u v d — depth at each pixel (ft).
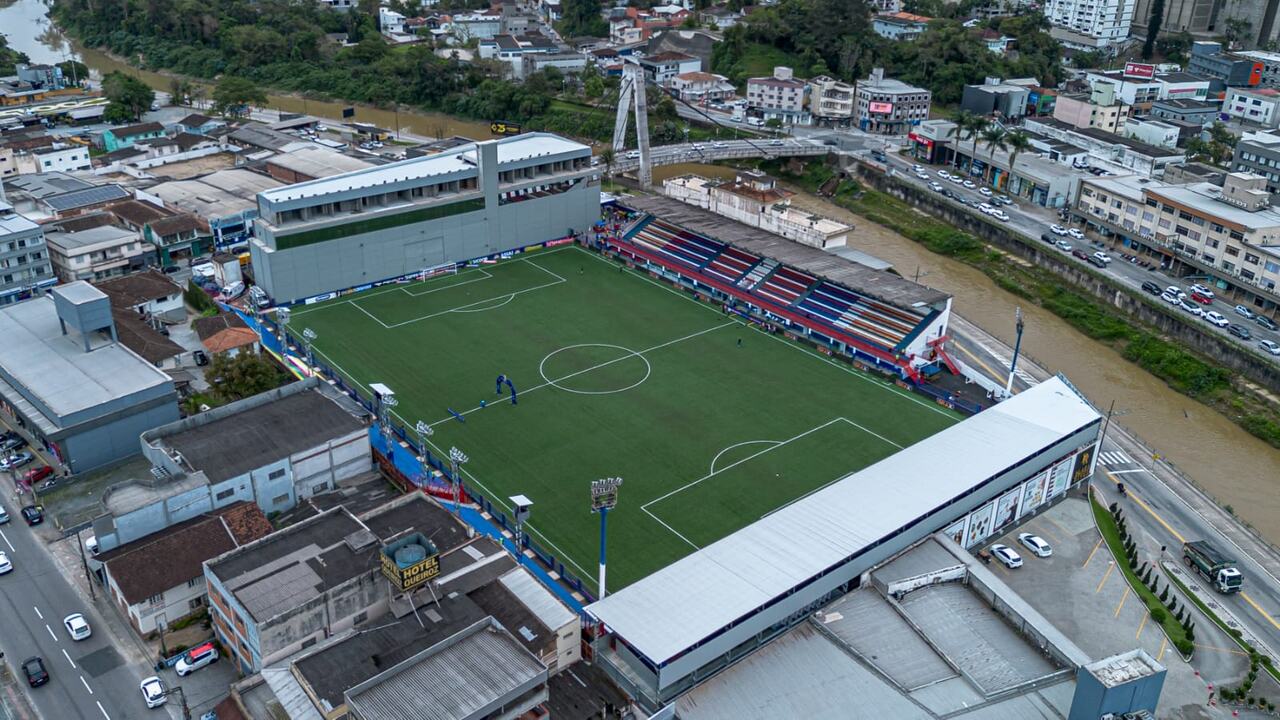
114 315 513.86
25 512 378.32
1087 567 366.63
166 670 308.40
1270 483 448.24
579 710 287.07
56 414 394.93
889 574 330.54
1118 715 261.44
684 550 372.58
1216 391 530.68
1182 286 633.61
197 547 334.85
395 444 424.87
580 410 472.85
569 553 369.71
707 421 465.88
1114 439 468.34
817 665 295.07
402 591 301.43
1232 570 358.64
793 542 330.54
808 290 574.15
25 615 330.34
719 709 278.67
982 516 371.35
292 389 431.02
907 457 381.40
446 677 272.10
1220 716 299.17
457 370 508.94
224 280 595.88
